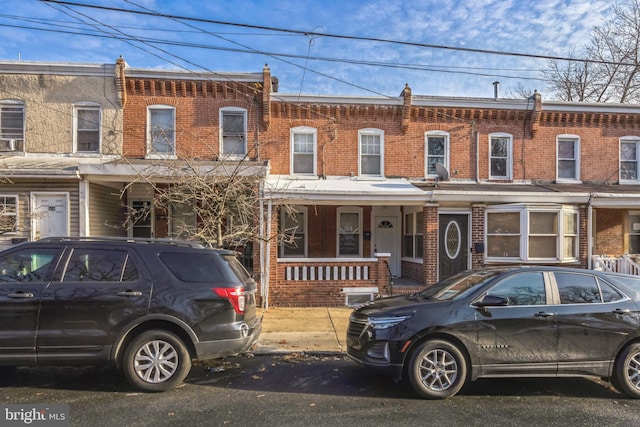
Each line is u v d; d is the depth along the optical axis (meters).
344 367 6.16
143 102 12.34
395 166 13.34
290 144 12.95
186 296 5.11
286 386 5.31
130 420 4.19
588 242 11.66
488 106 13.62
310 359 6.57
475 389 5.26
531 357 5.01
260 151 12.73
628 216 14.02
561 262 11.27
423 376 4.94
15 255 5.17
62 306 4.91
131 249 5.28
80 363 4.92
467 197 11.25
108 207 12.34
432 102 13.41
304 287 10.81
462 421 4.25
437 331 4.95
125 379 5.47
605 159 14.10
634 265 11.84
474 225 11.72
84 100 12.06
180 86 12.43
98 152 12.06
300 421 4.20
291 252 13.53
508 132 13.77
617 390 5.22
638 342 5.12
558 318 5.06
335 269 10.90
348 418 4.29
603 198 11.47
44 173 10.16
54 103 11.97
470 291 5.33
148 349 5.06
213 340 5.12
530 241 11.26
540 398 4.96
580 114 13.96
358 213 13.87
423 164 13.42
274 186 11.05
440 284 6.27
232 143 12.70
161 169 9.63
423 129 13.48
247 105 12.74
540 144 13.87
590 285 5.34
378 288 10.92
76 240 5.33
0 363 4.82
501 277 5.34
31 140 11.89
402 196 11.09
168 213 13.12
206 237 8.27
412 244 13.33
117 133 12.10
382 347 5.05
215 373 5.82
